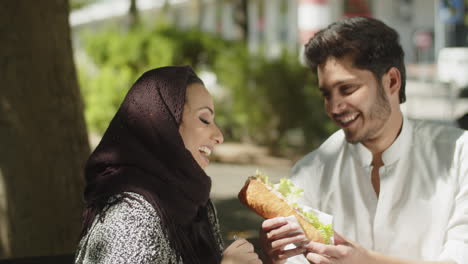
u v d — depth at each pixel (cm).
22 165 393
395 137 221
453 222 211
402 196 221
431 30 2403
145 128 186
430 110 1357
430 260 217
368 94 211
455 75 1739
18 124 392
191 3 1886
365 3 2061
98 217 177
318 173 241
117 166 186
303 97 973
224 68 1012
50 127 402
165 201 184
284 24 2212
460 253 203
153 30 1147
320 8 1139
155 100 187
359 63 208
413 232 219
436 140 222
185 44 1087
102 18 1991
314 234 198
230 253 193
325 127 970
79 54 1198
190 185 189
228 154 991
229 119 1029
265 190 212
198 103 192
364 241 229
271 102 981
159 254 173
